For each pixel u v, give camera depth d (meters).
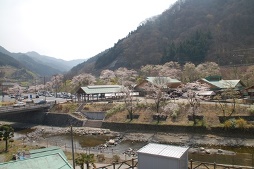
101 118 56.38
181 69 94.88
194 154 33.28
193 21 148.75
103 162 28.64
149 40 147.88
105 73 105.19
